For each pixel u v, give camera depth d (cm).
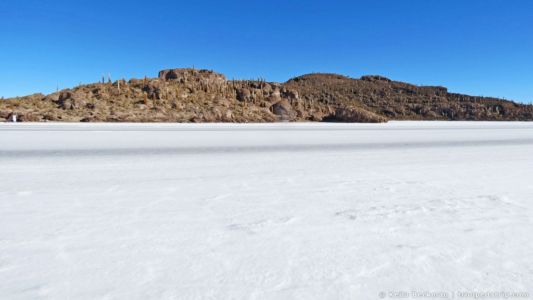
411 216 506
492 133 3291
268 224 463
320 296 273
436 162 1155
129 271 314
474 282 302
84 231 426
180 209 538
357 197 630
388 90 17975
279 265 332
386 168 1008
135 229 437
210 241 396
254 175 872
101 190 675
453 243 396
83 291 278
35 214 500
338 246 385
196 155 1310
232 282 296
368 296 275
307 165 1062
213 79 10738
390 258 352
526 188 720
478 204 580
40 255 350
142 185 731
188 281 296
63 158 1170
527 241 404
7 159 1128
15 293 274
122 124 4712
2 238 398
